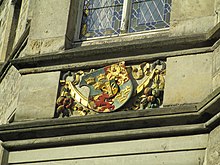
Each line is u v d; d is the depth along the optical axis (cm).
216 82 1381
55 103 1483
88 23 1571
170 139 1377
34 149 1461
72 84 1490
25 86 1517
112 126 1410
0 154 1686
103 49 1477
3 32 2014
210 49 1417
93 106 1457
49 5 1578
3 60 1942
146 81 1441
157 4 1542
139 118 1391
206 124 1356
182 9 1470
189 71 1416
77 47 1538
